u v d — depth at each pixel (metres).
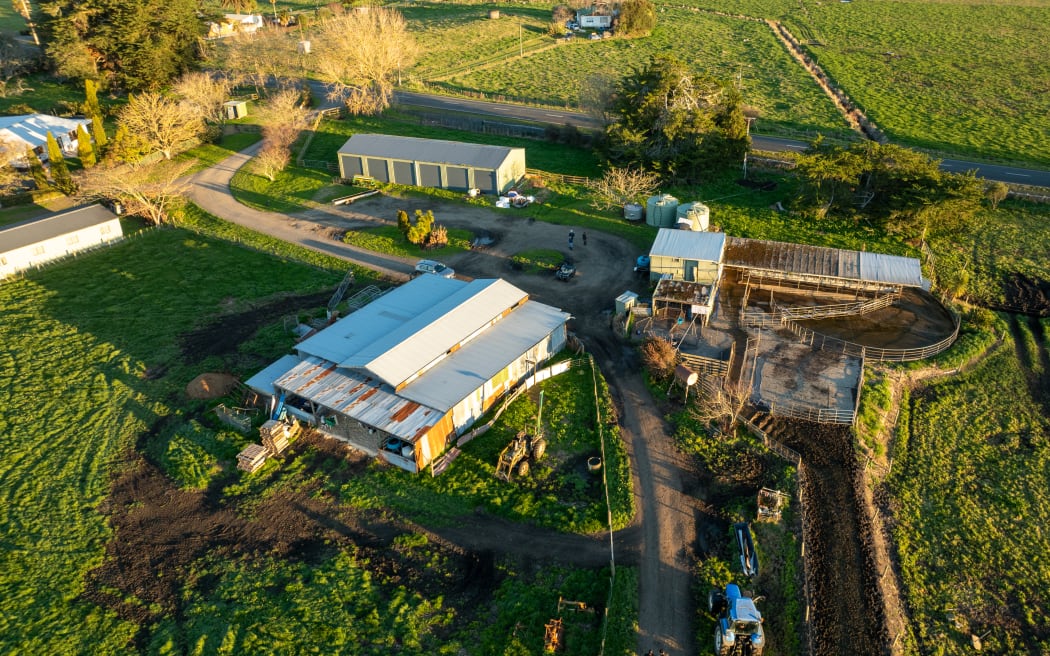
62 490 44.03
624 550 38.38
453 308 53.16
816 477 42.34
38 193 84.69
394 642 34.12
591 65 130.00
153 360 55.44
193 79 101.44
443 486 42.78
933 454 44.88
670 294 57.94
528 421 47.72
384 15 109.25
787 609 35.12
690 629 34.16
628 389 50.38
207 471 44.78
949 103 105.06
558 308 60.03
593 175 85.69
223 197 84.38
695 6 175.00
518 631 34.44
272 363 53.66
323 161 92.12
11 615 36.12
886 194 71.00
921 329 56.03
